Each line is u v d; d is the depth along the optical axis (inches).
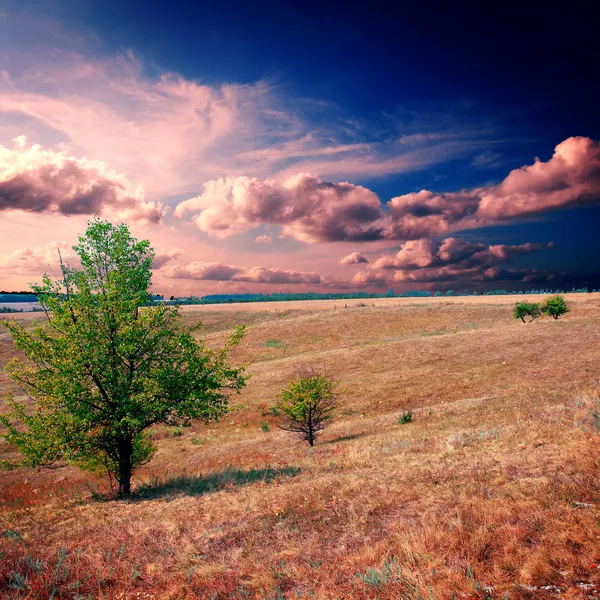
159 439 1261.1
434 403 1174.3
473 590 178.9
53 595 232.4
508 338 1785.2
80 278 506.3
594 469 292.4
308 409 886.4
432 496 318.7
